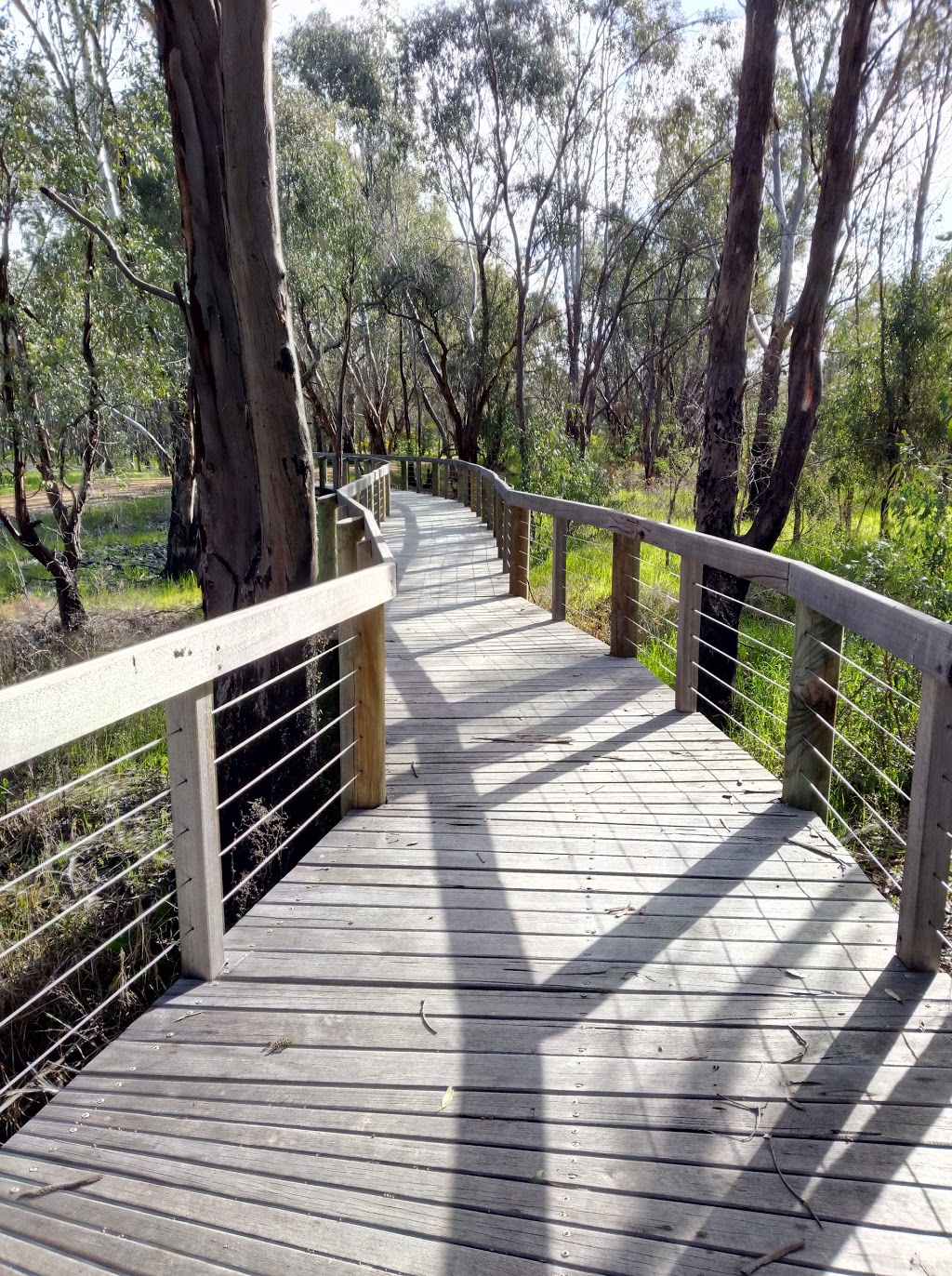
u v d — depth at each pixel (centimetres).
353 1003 252
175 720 246
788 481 1009
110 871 469
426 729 496
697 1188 186
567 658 662
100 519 2361
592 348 3172
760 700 698
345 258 2025
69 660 1050
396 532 1630
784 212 2162
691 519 1748
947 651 233
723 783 412
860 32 891
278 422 541
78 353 1231
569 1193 185
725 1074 220
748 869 328
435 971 267
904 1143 198
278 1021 243
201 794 252
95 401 1220
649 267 3178
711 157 2530
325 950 279
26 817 552
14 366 1120
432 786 413
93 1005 365
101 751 690
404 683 596
